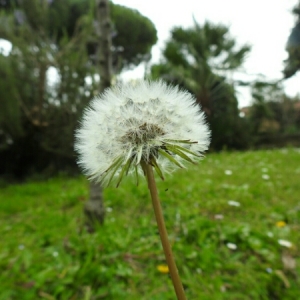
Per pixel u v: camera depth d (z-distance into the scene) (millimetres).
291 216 3725
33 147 8039
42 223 3830
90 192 3486
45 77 7863
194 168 6910
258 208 3959
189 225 3268
